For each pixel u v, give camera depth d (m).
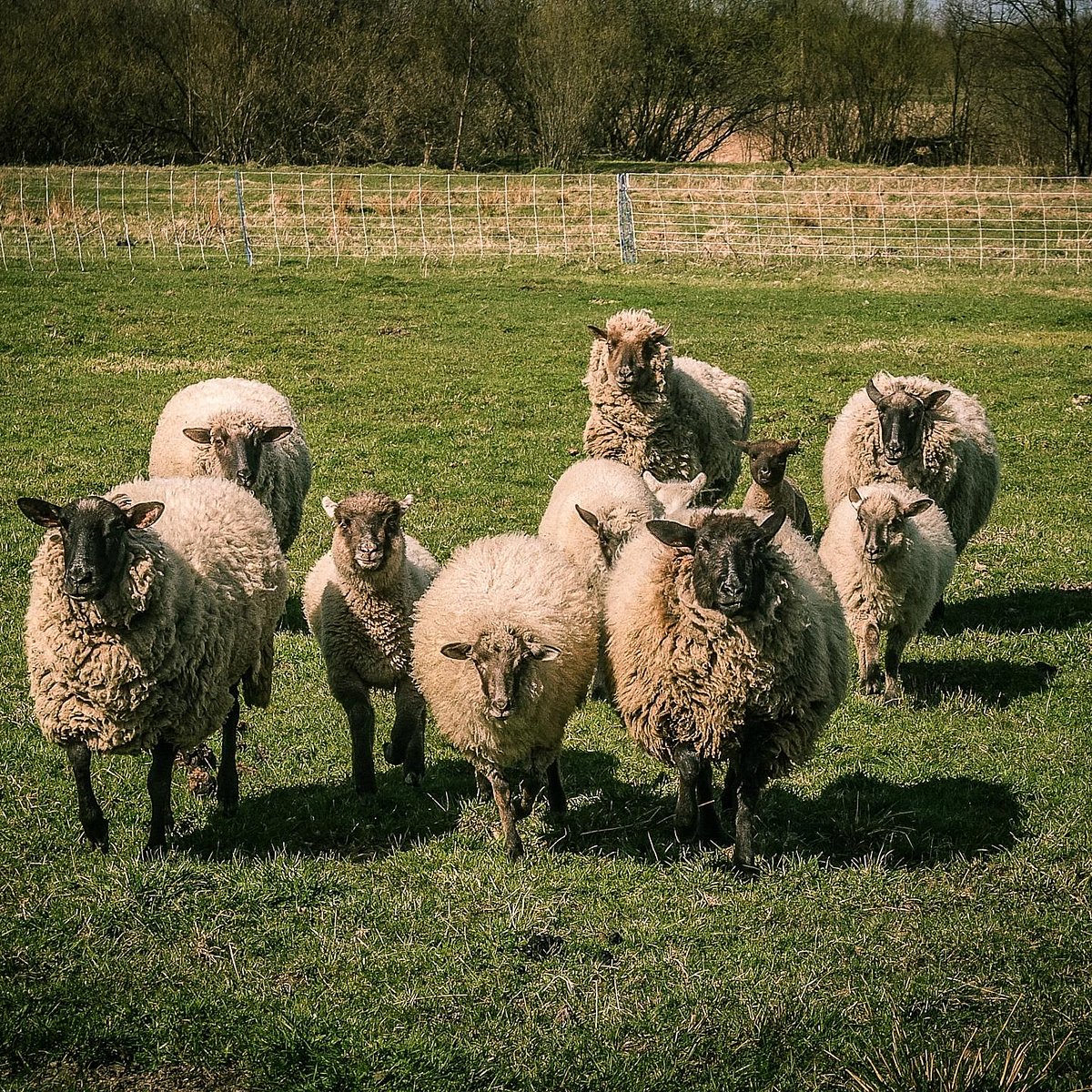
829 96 58.91
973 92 58.69
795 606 7.48
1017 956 6.65
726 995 6.23
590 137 55.66
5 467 16.25
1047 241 38.28
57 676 7.27
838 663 8.09
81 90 51.34
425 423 19.83
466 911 7.02
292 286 30.08
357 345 24.81
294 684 10.48
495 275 32.72
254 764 9.01
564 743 9.64
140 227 36.28
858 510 10.62
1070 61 49.72
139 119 53.69
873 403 13.47
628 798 8.66
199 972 6.34
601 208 42.50
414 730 8.87
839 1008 6.14
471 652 7.40
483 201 42.94
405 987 6.28
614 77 56.75
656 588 7.70
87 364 22.38
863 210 41.81
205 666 7.68
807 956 6.59
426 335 25.89
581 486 11.33
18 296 27.20
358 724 8.71
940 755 9.34
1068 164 50.88
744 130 61.94
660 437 14.18
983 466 13.91
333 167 52.44
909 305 30.16
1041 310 29.62
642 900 7.19
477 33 57.03
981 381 23.06
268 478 12.76
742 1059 5.80
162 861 7.26
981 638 11.98
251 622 8.34
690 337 26.22
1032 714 10.06
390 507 8.94
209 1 54.31
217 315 26.67
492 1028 5.97
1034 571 14.02
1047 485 17.42
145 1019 5.94
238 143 53.44
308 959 6.50
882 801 8.55
